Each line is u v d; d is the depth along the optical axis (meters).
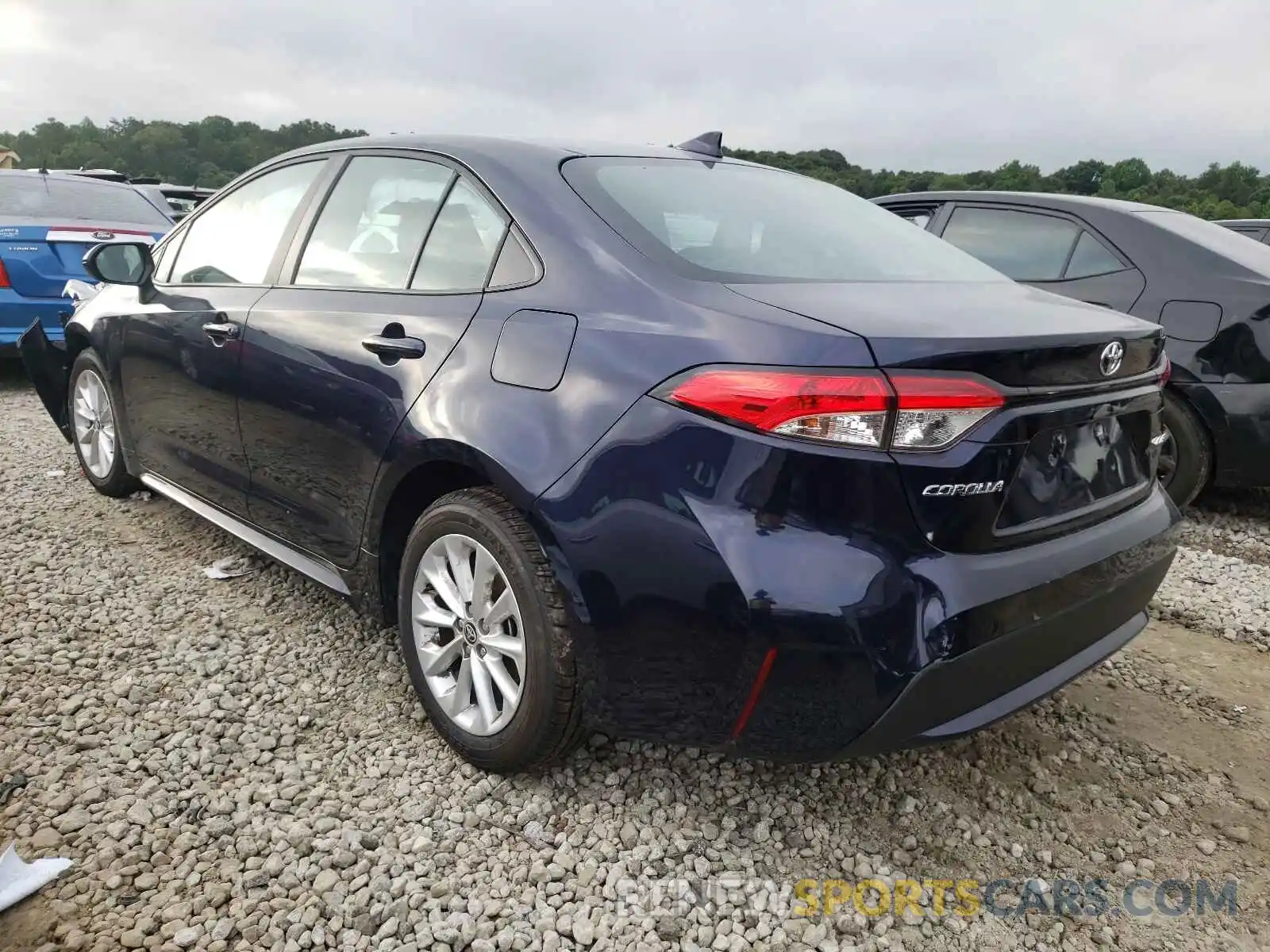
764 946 2.01
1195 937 2.10
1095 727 2.96
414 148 2.91
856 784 2.57
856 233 2.77
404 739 2.66
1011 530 2.04
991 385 1.91
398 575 2.80
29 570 3.61
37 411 6.30
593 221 2.38
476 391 2.34
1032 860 2.33
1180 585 4.13
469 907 2.06
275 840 2.22
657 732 2.14
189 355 3.44
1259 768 2.78
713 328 2.01
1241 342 4.54
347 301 2.84
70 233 6.55
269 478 3.14
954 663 1.91
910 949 2.03
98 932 1.93
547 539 2.14
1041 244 5.28
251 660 3.03
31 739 2.55
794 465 1.87
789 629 1.87
